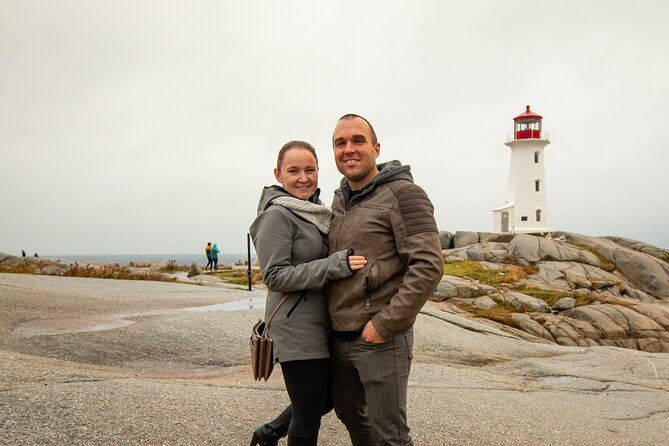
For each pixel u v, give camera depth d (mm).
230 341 9805
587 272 28391
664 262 30469
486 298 21672
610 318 19859
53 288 15859
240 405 5625
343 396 3834
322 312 3742
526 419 6621
